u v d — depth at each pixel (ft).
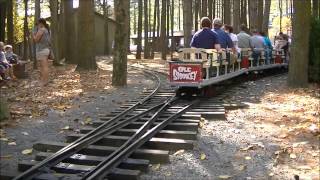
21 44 141.69
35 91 49.21
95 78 63.41
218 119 36.29
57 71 71.51
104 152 25.71
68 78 62.08
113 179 21.88
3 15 97.04
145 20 142.10
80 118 36.35
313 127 32.32
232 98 47.37
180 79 44.34
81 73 69.10
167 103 40.47
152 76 71.15
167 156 24.97
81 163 24.03
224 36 51.26
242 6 135.03
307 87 54.75
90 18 74.23
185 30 95.55
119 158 23.43
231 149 27.66
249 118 36.68
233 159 25.72
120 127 31.30
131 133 30.25
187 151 27.09
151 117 34.14
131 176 21.83
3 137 29.78
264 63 72.23
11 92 47.91
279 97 47.39
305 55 54.90
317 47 59.36
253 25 97.86
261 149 27.63
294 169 24.09
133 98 47.32
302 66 55.01
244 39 65.41
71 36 92.89
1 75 53.47
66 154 24.35
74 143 26.25
